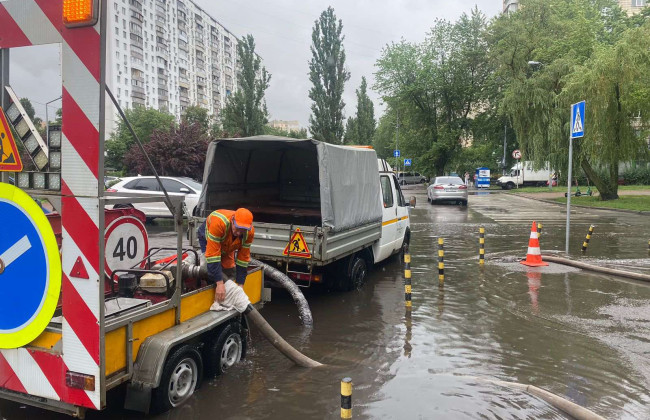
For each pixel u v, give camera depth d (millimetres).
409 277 6910
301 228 6750
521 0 35594
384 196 9594
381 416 4008
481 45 42938
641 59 21688
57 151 3283
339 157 7184
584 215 20469
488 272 9680
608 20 43594
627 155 23156
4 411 4090
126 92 79688
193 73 101625
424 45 45531
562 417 4043
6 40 3383
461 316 6859
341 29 39000
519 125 27312
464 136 46688
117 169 47000
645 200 24891
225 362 4895
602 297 7793
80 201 3236
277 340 4965
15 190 3424
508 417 4027
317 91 39406
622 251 11891
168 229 15133
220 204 8094
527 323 6551
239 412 4062
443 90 44625
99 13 3092
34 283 3447
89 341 3297
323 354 5445
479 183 46188
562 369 5074
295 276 7152
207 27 107188
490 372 4977
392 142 66250
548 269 9930
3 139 3461
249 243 4992
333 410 4113
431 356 5391
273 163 9406
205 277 4918
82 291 3287
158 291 4520
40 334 3486
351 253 7777
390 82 47312
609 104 22375
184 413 4043
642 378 4871
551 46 28469
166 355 3816
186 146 24188
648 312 7016
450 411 4109
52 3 3223
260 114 37312
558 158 26109
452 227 16875
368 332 6195
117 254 5090
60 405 3496
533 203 27609
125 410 4094
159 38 88250
